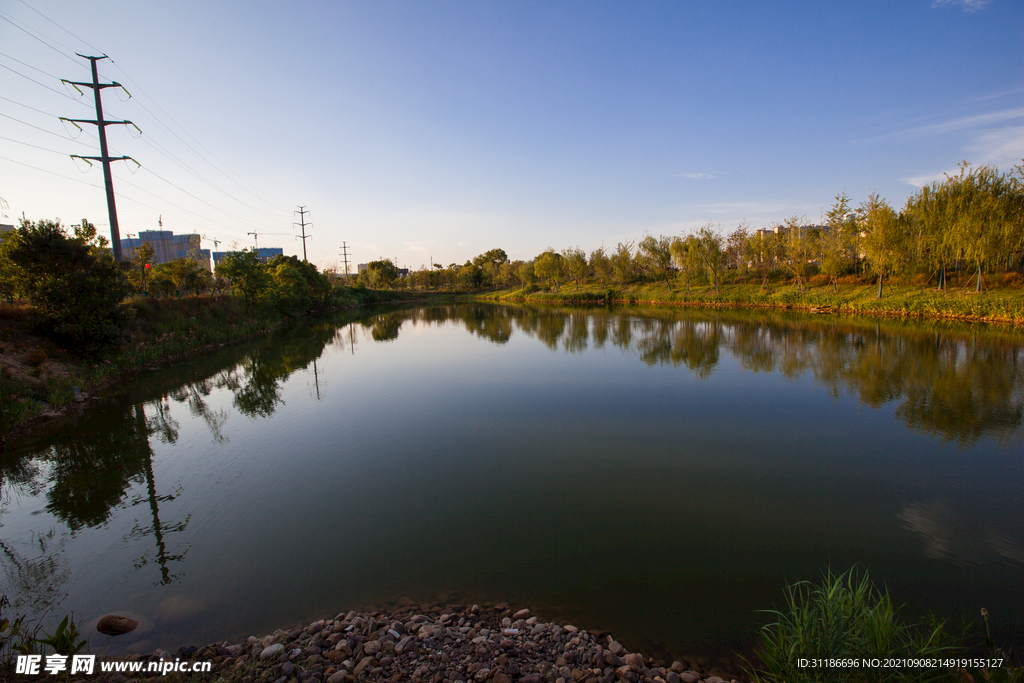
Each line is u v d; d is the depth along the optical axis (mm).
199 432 12508
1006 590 5719
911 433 11398
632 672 4312
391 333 37094
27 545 7086
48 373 15156
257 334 35438
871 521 7508
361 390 17266
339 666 4406
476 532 7289
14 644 4785
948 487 8656
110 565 6512
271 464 10250
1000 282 32875
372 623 5105
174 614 5449
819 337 26234
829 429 11867
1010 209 29125
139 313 24094
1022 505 7965
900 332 26844
